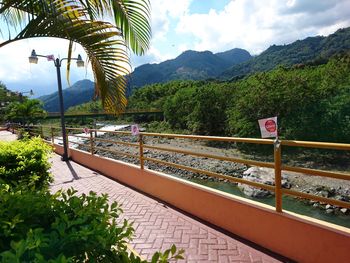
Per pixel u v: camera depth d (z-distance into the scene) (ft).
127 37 12.22
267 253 11.76
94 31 11.53
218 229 14.11
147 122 201.57
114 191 21.43
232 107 105.40
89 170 29.73
